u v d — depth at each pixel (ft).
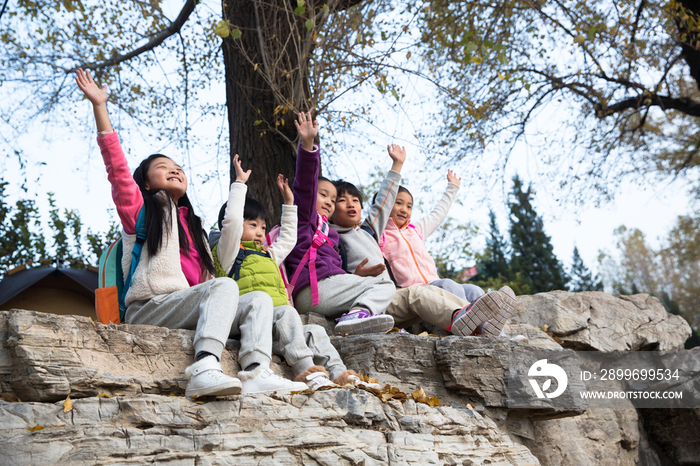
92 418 8.24
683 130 44.01
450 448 10.16
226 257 11.91
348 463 8.73
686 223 62.08
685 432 18.08
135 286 10.70
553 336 17.38
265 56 19.07
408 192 17.84
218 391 8.73
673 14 27.66
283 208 14.06
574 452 15.07
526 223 115.14
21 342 8.68
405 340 12.54
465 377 12.41
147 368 9.86
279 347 11.18
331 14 20.13
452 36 26.58
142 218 11.09
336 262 14.64
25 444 7.55
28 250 33.47
